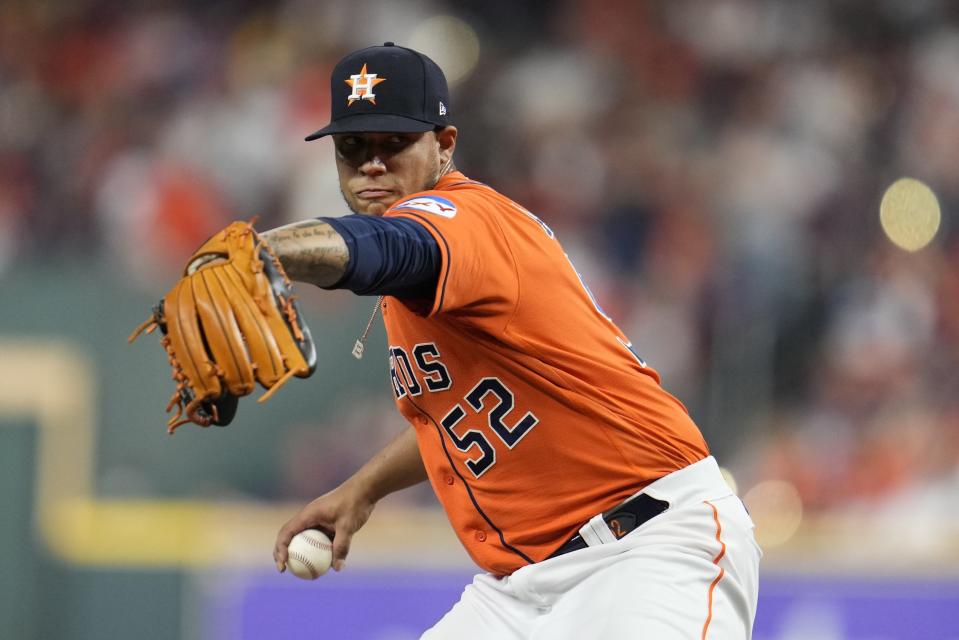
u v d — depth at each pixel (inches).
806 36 1626.5
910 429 1163.9
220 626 928.9
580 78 1547.7
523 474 415.8
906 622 946.7
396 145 400.8
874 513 1107.9
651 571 404.2
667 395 429.1
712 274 1250.0
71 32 1536.7
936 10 1648.6
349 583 929.5
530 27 1635.1
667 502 415.2
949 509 1107.9
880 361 1216.8
